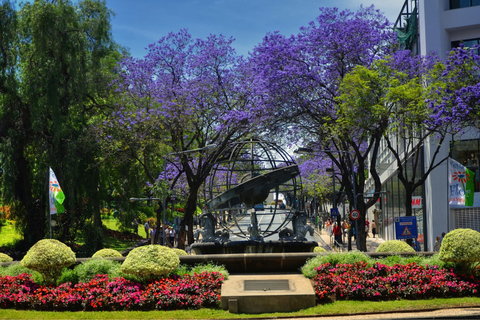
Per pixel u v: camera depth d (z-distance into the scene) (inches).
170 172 1563.7
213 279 564.4
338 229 1562.5
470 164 1266.0
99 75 1514.5
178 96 1390.3
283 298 514.6
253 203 660.7
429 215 1342.3
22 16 1414.9
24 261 569.0
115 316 502.0
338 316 494.3
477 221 1262.3
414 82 1122.7
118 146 1443.2
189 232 1488.7
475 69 964.0
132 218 1722.4
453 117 908.0
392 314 494.3
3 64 1401.3
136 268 552.7
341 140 1275.8
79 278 585.3
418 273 565.6
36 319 499.5
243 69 1455.5
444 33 1339.8
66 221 1462.8
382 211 2134.6
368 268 577.0
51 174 834.8
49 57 1396.4
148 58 1456.7
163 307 524.4
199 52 1467.8
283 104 1301.7
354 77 1093.1
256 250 647.8
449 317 471.8
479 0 1310.3
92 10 1493.6
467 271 577.0
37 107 1371.8
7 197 1375.5
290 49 1274.6
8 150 1375.5
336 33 1237.7
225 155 1392.7
